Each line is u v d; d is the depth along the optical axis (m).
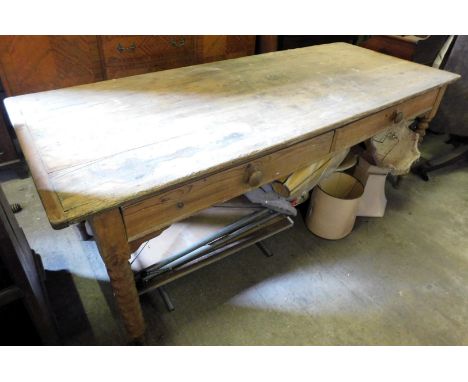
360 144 1.78
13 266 0.93
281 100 1.30
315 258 1.65
